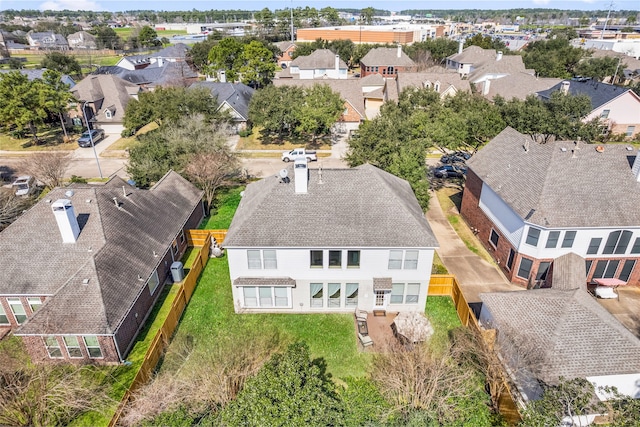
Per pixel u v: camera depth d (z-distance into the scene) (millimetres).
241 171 48469
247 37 122562
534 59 91250
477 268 29969
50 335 20281
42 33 156875
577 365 17594
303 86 62125
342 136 61531
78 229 24875
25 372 19734
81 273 22203
